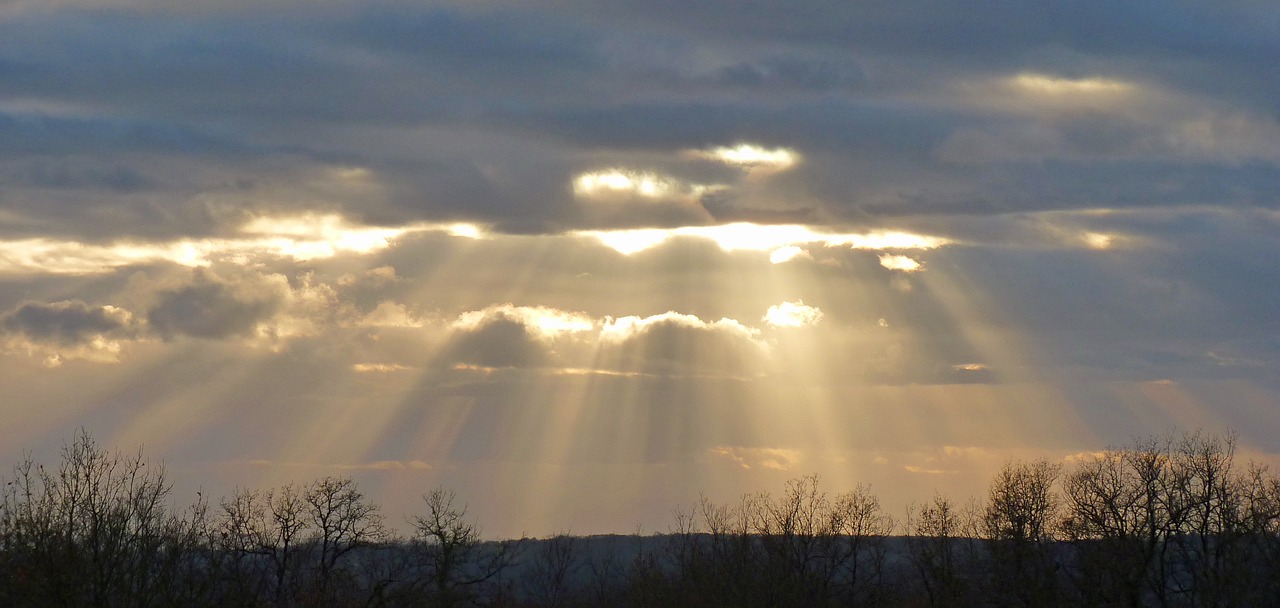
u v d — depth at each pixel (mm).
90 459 65312
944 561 113875
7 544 61844
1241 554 90812
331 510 105812
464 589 105625
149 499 65875
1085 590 98688
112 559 63188
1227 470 96375
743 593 116750
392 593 96000
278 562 100375
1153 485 97125
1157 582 95375
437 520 105188
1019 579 103688
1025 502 107438
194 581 67500
